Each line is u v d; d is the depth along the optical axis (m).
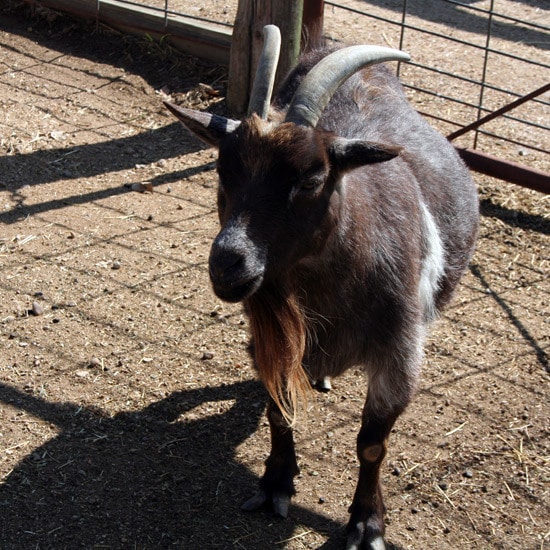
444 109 3.00
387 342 1.52
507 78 3.25
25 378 1.87
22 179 2.51
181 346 1.98
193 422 1.80
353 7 3.76
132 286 2.14
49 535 1.56
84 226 2.33
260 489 1.64
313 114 1.37
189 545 1.56
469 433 1.81
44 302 2.07
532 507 1.66
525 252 2.35
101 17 3.24
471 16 3.81
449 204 1.78
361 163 1.36
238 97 2.87
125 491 1.65
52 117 2.81
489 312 2.14
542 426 1.82
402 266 1.51
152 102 2.94
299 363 1.48
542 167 2.67
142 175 2.58
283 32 2.68
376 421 1.56
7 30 3.30
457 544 1.58
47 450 1.72
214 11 3.39
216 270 1.31
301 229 1.36
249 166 1.33
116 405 1.83
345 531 1.60
